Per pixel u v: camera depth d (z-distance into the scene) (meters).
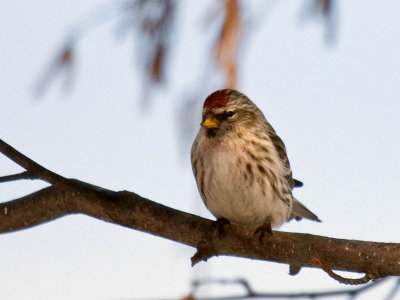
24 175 6.66
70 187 6.87
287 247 6.23
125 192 6.99
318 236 6.19
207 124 8.40
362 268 5.84
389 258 5.72
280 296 5.45
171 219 6.77
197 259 6.58
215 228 6.63
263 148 8.41
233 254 6.59
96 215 7.08
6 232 7.66
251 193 8.30
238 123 8.43
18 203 7.50
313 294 5.47
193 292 5.03
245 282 5.41
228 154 8.30
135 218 6.86
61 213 7.30
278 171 8.49
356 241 5.96
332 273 5.60
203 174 8.45
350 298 5.44
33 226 7.51
